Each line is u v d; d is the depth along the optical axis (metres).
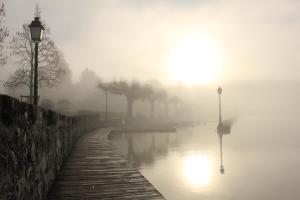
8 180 3.84
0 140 3.57
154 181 12.74
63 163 12.36
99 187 8.27
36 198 5.82
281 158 19.11
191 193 10.67
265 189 11.13
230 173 14.32
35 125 5.79
